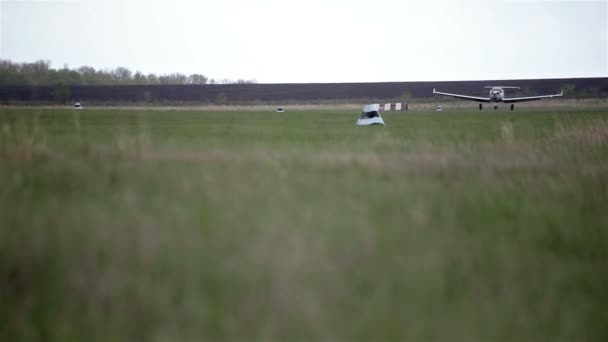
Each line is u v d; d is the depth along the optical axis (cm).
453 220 3672
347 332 2344
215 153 5716
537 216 3866
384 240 3203
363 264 2886
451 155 6009
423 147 7094
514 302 2633
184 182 4316
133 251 2933
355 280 2730
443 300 2594
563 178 5041
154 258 2873
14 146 5972
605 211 4188
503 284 2789
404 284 2709
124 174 4638
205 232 3203
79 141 7662
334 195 4122
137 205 3684
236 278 2689
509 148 7031
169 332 2331
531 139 8931
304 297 2539
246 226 3312
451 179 4900
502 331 2414
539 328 2461
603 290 2825
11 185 4247
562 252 3275
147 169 4841
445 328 2403
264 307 2464
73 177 4534
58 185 4312
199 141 8131
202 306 2466
